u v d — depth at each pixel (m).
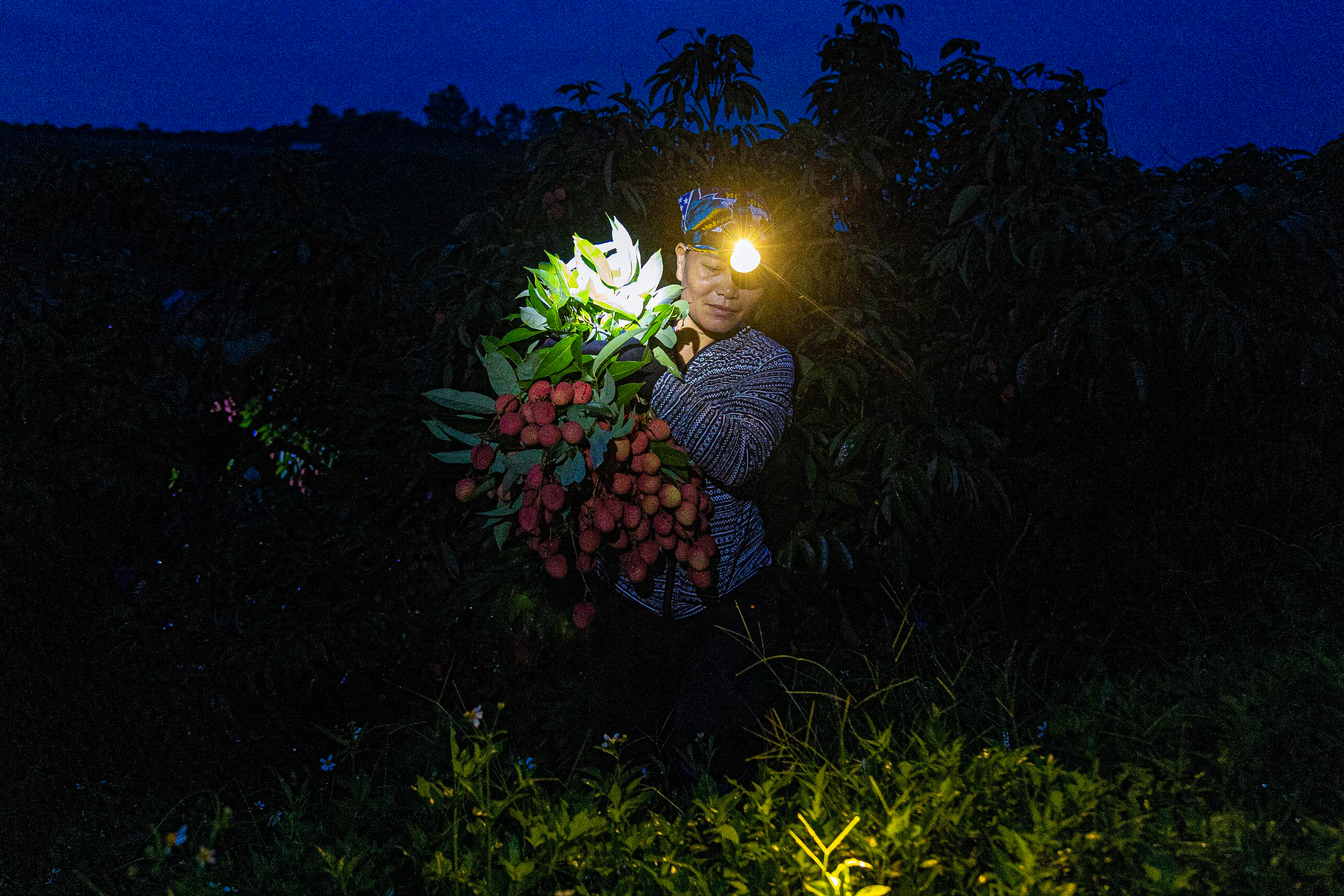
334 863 1.59
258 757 2.63
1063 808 1.57
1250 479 2.67
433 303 2.81
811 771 1.81
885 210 2.94
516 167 2.91
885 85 2.83
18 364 2.90
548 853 1.61
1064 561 2.69
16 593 2.79
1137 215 2.43
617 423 1.58
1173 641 2.51
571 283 1.69
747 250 1.70
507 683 2.85
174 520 3.12
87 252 3.37
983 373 2.60
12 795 2.54
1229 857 1.48
